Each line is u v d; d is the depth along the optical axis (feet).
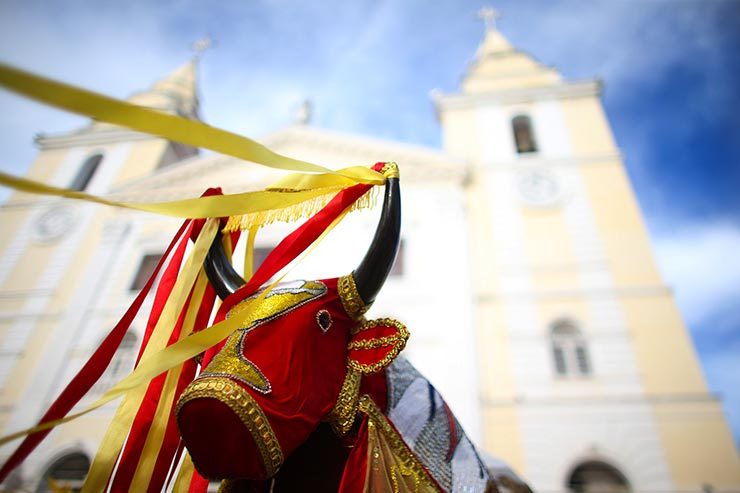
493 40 74.64
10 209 52.70
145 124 3.62
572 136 53.31
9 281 44.88
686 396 32.35
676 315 36.50
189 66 76.02
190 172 48.91
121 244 44.83
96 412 24.35
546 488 29.50
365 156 50.70
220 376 4.09
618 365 34.58
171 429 5.55
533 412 32.78
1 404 34.60
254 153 4.33
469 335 35.27
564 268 41.01
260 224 6.55
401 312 37.14
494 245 43.27
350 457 4.97
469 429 30.71
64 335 38.11
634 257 40.96
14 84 2.82
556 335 37.50
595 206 45.32
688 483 28.68
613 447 30.76
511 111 57.72
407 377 6.56
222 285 6.29
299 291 5.37
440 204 45.16
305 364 4.74
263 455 3.97
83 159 58.49
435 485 5.23
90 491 4.71
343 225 30.89
